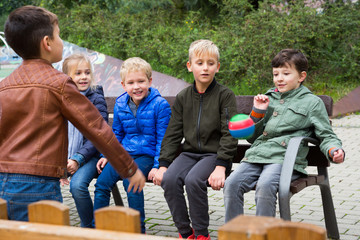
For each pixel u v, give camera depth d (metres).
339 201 4.56
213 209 4.47
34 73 2.31
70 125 3.72
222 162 3.27
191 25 14.23
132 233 1.48
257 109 3.32
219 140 3.48
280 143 3.27
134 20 14.84
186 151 3.56
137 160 3.58
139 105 3.65
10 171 2.21
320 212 4.27
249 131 2.96
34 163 2.21
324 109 3.34
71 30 14.94
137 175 2.35
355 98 11.35
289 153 3.09
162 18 15.57
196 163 3.40
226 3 13.49
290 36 11.61
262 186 3.03
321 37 12.02
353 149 7.15
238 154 3.83
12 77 2.34
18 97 2.27
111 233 1.47
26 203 2.21
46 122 2.24
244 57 11.88
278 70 3.43
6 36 2.37
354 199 4.62
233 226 1.31
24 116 2.27
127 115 3.69
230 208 3.10
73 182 3.44
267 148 3.29
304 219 4.07
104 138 2.25
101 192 3.44
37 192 2.21
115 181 3.49
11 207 2.21
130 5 16.50
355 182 5.29
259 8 12.95
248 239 1.28
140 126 3.65
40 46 2.35
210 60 3.42
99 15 15.12
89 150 3.54
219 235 1.32
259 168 3.28
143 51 13.41
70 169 3.45
